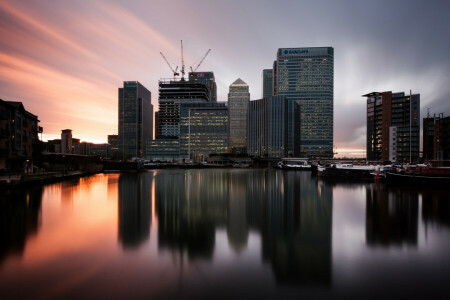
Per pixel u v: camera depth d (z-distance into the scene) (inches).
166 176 4234.7
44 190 2004.2
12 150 2501.2
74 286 526.9
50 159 3885.3
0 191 1777.8
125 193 1966.0
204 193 2007.9
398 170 2672.2
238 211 1280.8
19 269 599.2
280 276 578.2
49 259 656.4
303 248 751.1
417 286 538.0
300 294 509.0
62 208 1325.0
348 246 766.5
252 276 576.7
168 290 516.1
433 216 1149.1
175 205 1446.9
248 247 756.6
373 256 690.8
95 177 3789.4
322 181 3120.1
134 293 503.2
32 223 1009.5
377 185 2578.7
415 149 6112.2
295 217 1148.5
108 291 509.4
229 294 505.0
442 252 717.9
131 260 654.5
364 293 512.1
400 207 1363.2
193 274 585.0
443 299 492.7
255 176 4350.4
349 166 3745.1
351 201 1582.2
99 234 869.8
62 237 832.3
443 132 4404.5
